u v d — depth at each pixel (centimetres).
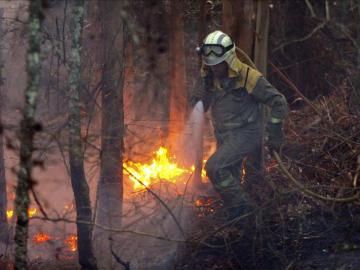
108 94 629
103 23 624
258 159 720
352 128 766
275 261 617
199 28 950
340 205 674
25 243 483
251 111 696
